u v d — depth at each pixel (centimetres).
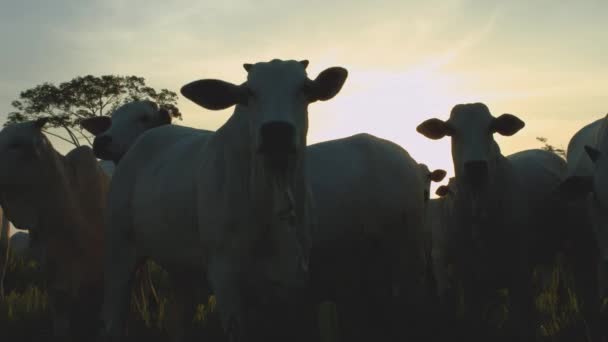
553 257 706
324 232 529
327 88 428
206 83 421
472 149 616
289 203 402
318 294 556
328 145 571
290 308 439
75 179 660
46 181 631
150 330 600
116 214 541
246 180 423
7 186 630
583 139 711
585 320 571
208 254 441
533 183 664
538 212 661
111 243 546
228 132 439
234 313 420
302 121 406
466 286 639
